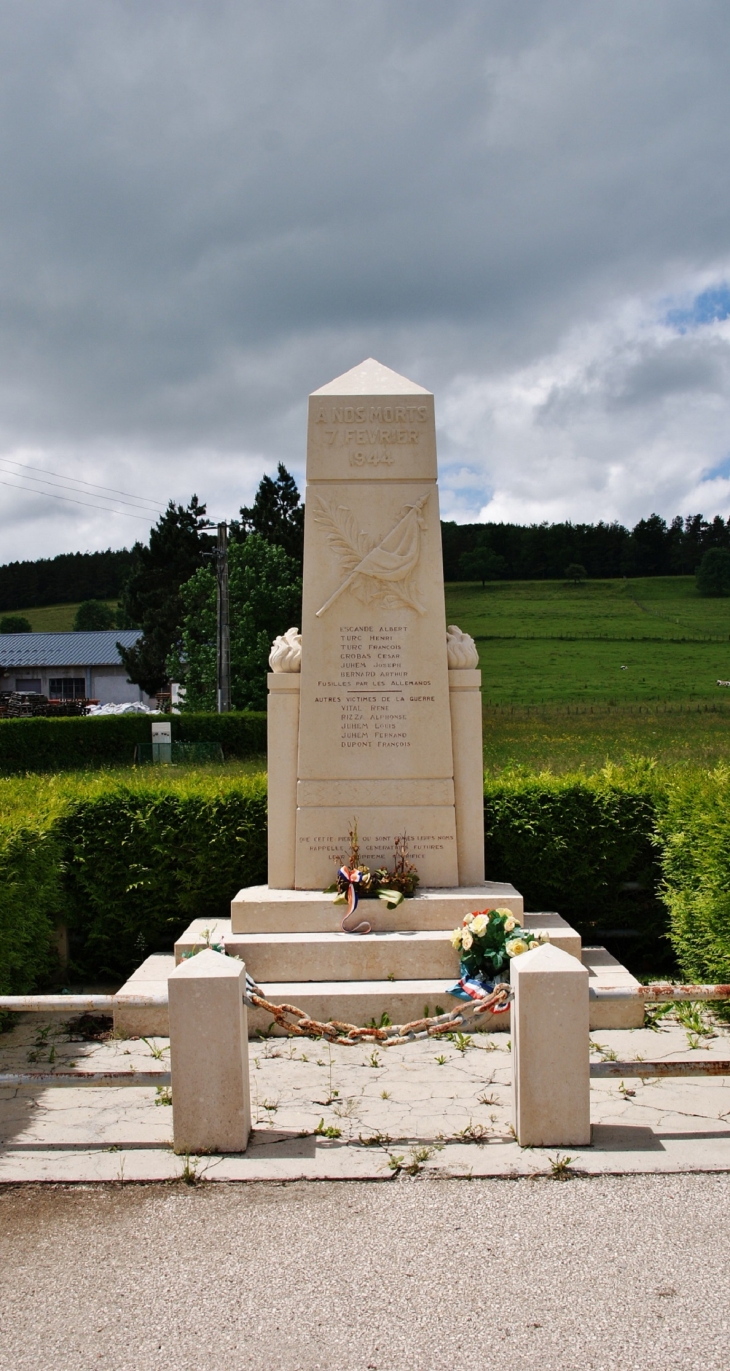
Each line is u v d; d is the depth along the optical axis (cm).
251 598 4184
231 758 3027
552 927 723
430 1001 644
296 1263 368
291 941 682
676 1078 555
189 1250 379
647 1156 447
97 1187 430
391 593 752
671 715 4778
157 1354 319
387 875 721
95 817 806
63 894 794
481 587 9538
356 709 750
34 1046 630
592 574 9919
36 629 10531
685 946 726
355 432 761
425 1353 316
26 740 2681
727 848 646
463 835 759
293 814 756
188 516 5109
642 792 816
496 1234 385
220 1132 458
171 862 809
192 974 457
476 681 764
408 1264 366
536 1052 456
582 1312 336
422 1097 527
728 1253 370
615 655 6788
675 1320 331
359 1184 427
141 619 5141
